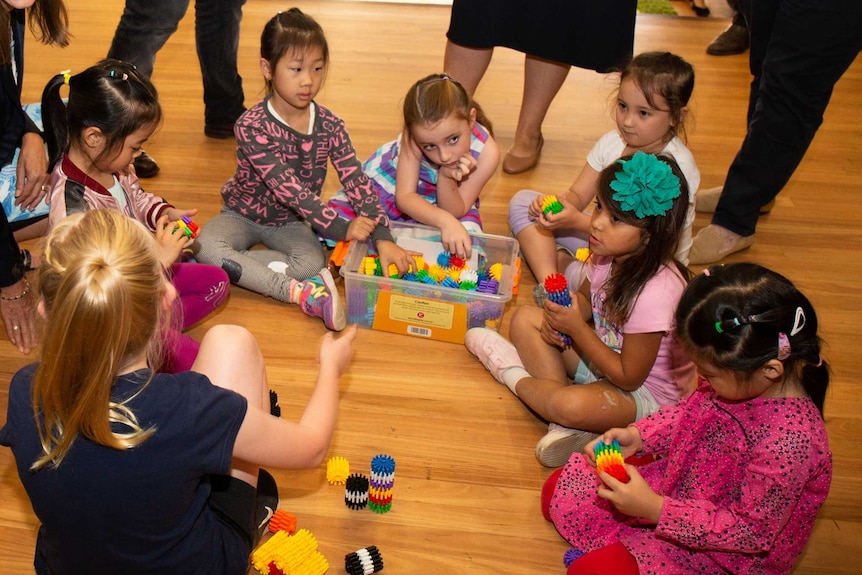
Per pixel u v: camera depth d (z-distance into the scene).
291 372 1.96
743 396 1.29
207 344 1.35
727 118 3.25
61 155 1.83
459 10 2.52
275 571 1.49
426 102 1.92
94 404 1.01
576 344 1.83
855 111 3.36
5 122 2.00
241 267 2.15
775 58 2.16
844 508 1.71
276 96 2.08
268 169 2.08
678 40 3.93
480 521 1.64
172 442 1.06
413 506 1.66
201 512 1.19
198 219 2.44
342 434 1.81
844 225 2.66
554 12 2.45
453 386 1.96
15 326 1.93
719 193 2.69
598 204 1.65
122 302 1.00
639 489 1.33
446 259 2.10
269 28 1.98
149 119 1.71
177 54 3.48
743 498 1.29
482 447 1.80
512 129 3.09
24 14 2.02
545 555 1.58
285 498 1.65
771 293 1.21
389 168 2.37
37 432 1.06
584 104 3.30
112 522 1.07
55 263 1.02
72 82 1.68
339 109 3.12
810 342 1.23
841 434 1.88
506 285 2.08
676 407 1.53
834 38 2.05
